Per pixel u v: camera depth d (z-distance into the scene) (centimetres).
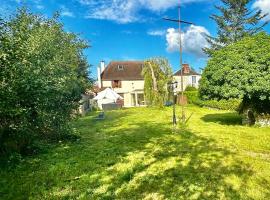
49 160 934
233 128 1553
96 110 4097
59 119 1211
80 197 627
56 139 1295
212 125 1698
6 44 810
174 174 764
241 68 1449
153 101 3067
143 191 654
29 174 788
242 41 1592
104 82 5091
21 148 991
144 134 1430
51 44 1318
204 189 652
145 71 3122
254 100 1602
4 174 781
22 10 1453
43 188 683
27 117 941
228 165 832
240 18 4803
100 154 1011
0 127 876
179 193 635
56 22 1769
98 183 712
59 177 761
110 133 1522
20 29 978
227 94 1469
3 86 789
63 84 1195
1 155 886
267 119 1548
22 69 848
